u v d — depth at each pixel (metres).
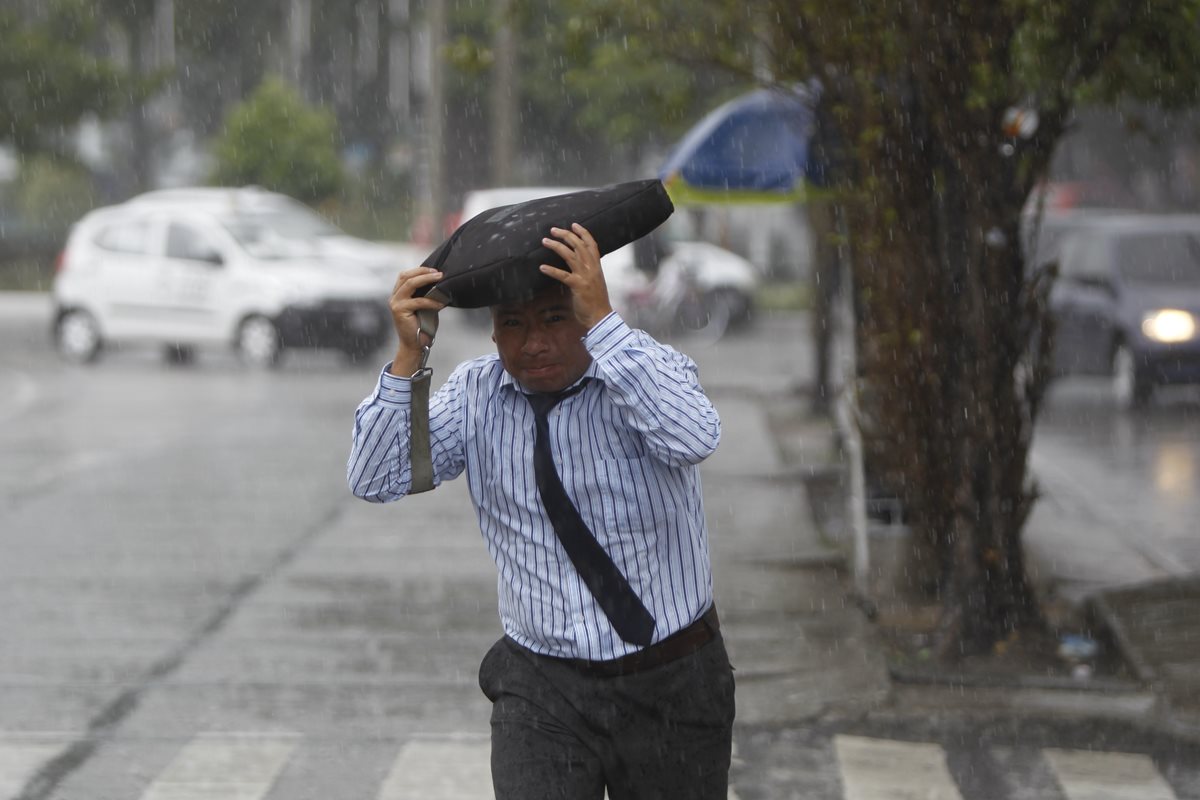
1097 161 114.00
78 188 116.38
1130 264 43.94
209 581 23.34
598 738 9.33
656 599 9.26
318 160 91.75
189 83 133.62
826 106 20.28
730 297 72.00
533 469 9.22
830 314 43.94
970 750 16.05
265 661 19.14
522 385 9.33
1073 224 46.16
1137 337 42.00
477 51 26.95
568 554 9.21
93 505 29.53
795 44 20.00
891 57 19.19
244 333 55.66
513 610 9.44
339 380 52.22
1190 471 33.03
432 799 14.65
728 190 28.98
